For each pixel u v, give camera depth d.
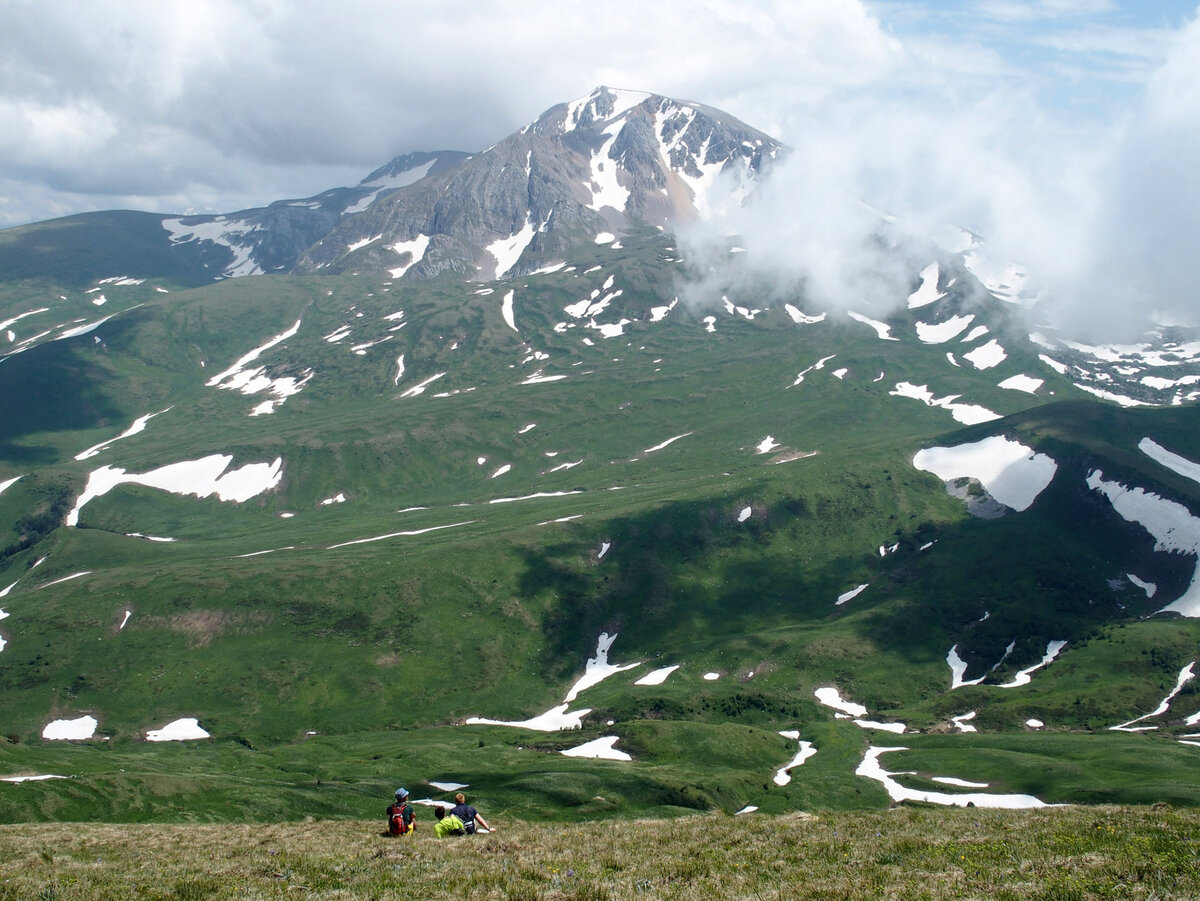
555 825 44.41
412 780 123.38
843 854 30.66
